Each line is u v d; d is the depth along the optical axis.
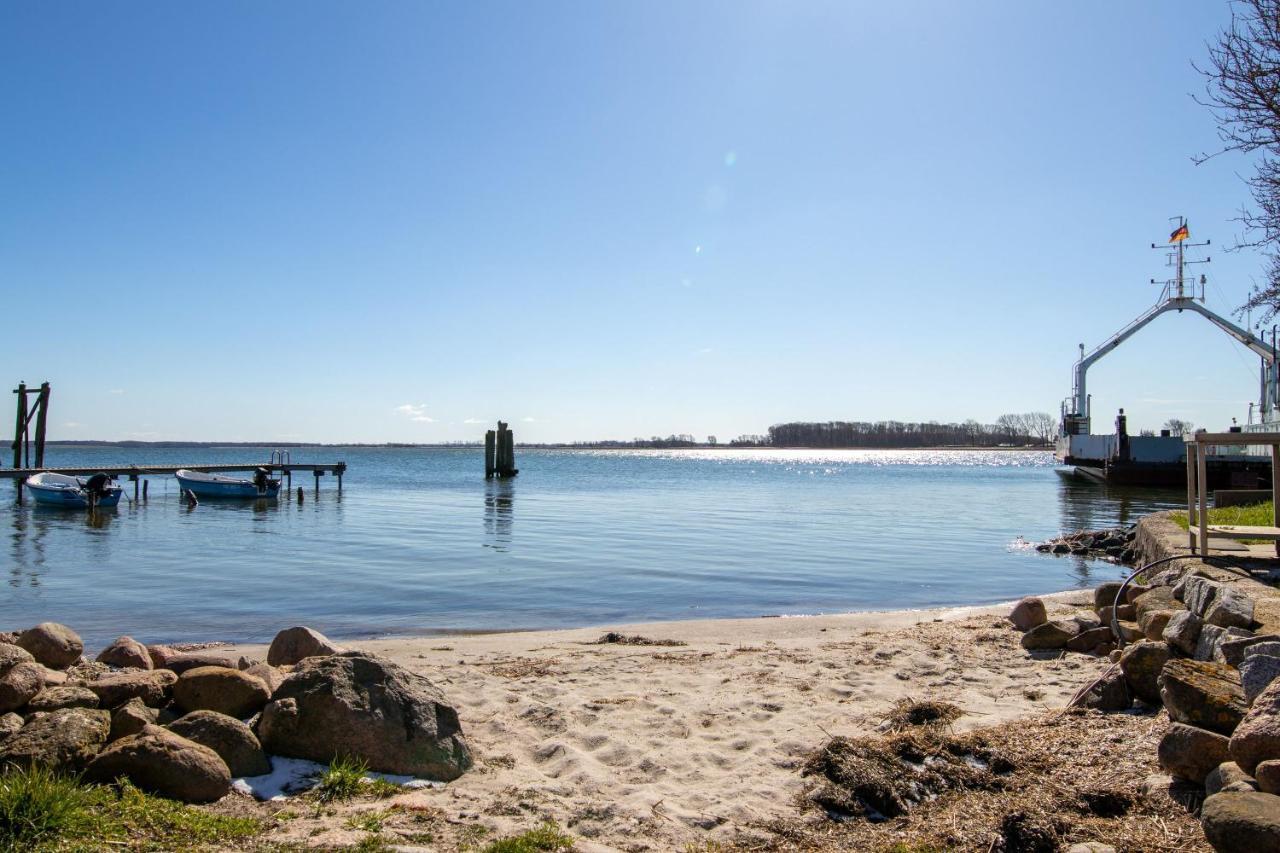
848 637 11.08
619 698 7.55
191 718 5.39
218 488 42.03
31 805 4.16
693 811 5.05
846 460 156.12
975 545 24.36
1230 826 3.66
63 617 13.77
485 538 25.45
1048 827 4.45
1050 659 9.10
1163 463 43.97
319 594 15.91
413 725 5.64
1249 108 9.52
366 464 114.56
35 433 41.88
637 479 69.00
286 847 4.29
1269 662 4.95
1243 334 41.34
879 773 5.31
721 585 17.14
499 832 4.64
